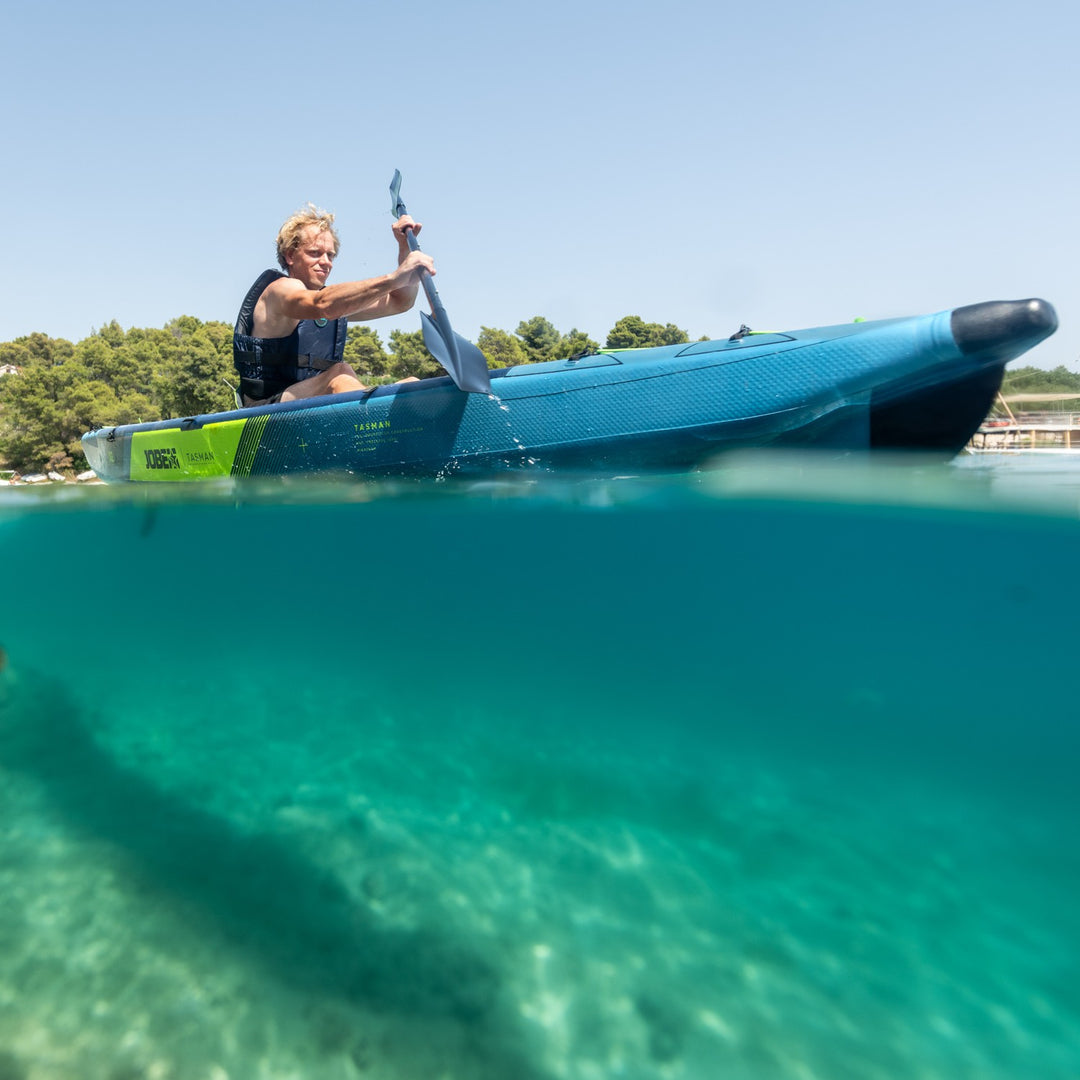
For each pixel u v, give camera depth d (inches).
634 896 67.7
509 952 60.9
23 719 117.5
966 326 107.2
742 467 128.7
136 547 184.2
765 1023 52.8
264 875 72.0
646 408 128.0
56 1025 53.9
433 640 174.1
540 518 138.1
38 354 3841.0
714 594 143.6
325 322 173.5
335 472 151.2
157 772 96.7
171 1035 53.0
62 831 80.5
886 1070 48.5
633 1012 54.2
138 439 185.0
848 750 100.9
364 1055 51.0
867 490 117.3
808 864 71.9
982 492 110.6
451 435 140.8
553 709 123.6
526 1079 48.3
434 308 138.6
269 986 57.7
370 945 62.1
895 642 127.3
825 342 117.1
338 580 172.1
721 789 89.4
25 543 190.1
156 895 69.0
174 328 3201.3
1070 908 63.5
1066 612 122.7
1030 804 83.1
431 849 76.5
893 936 61.2
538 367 138.5
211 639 189.5
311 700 130.9
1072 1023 51.8
